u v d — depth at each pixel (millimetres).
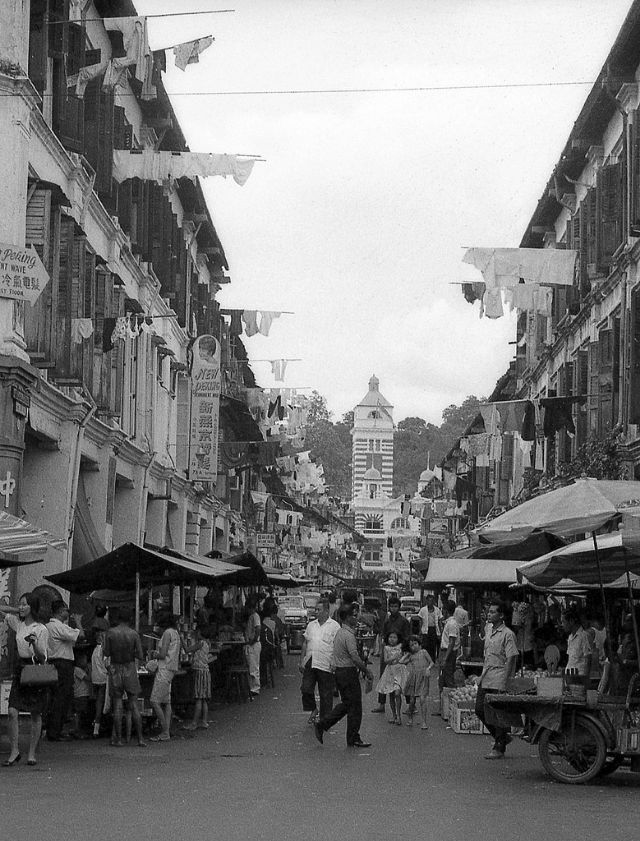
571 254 24078
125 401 30000
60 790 11961
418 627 31625
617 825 10555
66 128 21703
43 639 14133
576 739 13656
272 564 68875
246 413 45156
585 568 16016
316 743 17328
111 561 18797
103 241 27094
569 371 36188
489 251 24141
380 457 156500
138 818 10359
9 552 14680
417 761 15430
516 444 45219
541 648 24797
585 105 32062
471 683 20422
